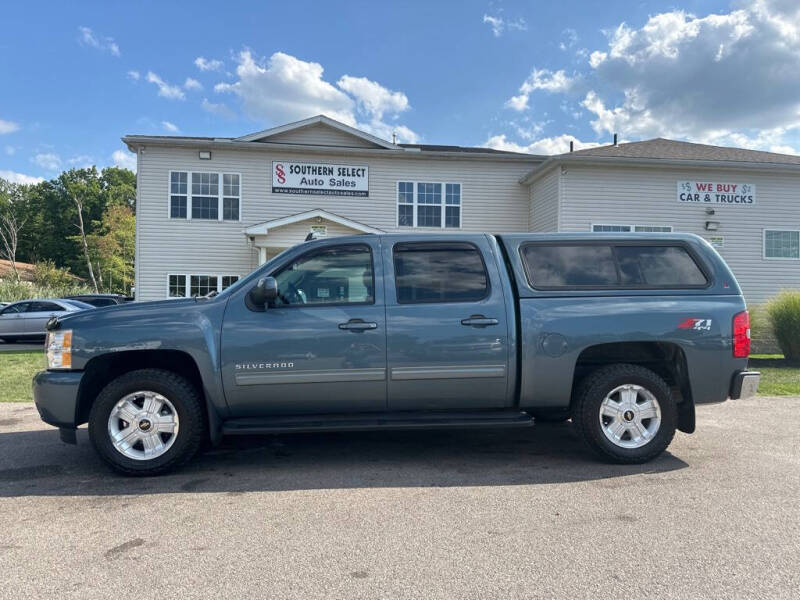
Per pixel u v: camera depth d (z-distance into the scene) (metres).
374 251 4.66
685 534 3.22
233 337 4.36
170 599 2.53
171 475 4.38
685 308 4.56
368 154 17.88
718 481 4.16
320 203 17.83
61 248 63.91
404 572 2.77
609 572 2.77
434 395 4.50
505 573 2.76
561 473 4.38
